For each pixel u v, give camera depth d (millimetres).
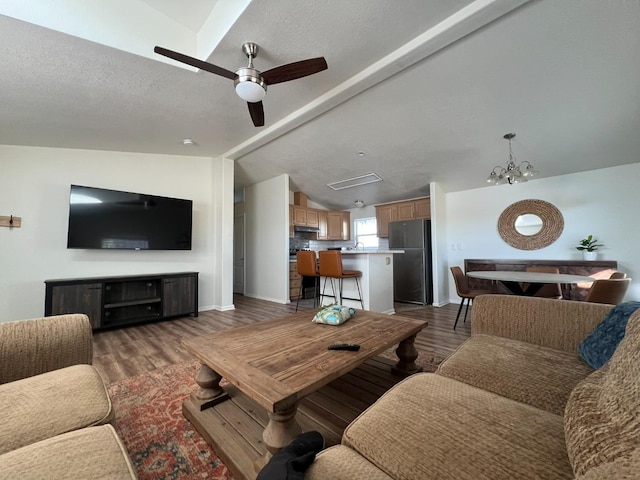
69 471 704
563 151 3676
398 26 2055
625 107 2816
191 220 4422
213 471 1235
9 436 849
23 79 2156
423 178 4996
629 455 489
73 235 3420
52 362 1324
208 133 3703
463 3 1901
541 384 1137
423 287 5168
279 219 5520
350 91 2762
